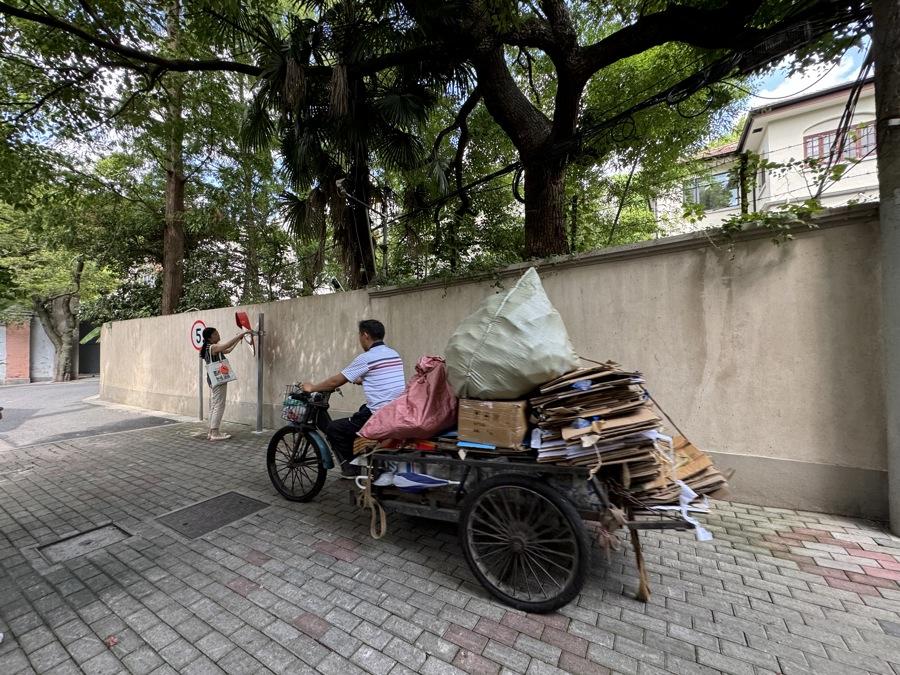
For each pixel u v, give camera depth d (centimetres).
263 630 216
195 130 830
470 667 188
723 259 348
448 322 507
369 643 204
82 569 278
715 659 187
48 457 571
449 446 253
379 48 546
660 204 988
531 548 226
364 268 715
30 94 634
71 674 190
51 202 880
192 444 618
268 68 532
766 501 334
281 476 461
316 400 385
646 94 672
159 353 962
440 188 707
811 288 317
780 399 329
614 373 219
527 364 221
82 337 2441
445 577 259
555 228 557
